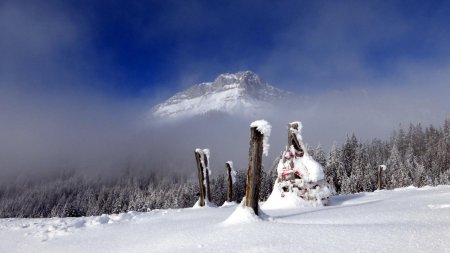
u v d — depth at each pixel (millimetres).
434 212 5691
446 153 72938
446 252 3580
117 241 6258
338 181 56000
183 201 81312
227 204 15523
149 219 9398
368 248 3938
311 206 10164
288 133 11266
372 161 68438
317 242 4375
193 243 5129
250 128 6711
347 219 5863
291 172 10867
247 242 4754
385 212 6113
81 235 7395
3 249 6816
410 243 3945
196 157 14906
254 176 6605
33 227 9031
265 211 9172
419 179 59812
